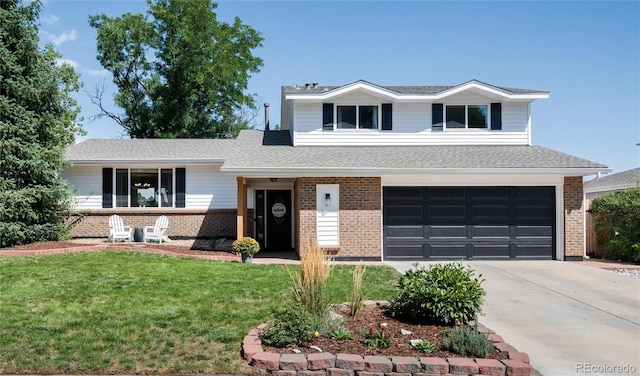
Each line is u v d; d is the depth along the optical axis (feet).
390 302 26.30
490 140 58.34
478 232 50.90
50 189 53.16
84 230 61.41
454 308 23.43
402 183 50.72
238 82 111.45
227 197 63.57
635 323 27.04
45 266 38.40
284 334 20.70
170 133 104.06
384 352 20.04
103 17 104.94
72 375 18.26
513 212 50.98
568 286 37.01
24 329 22.72
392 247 50.70
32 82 53.47
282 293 30.53
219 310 26.23
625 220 50.16
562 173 49.19
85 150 65.10
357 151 55.47
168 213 62.49
